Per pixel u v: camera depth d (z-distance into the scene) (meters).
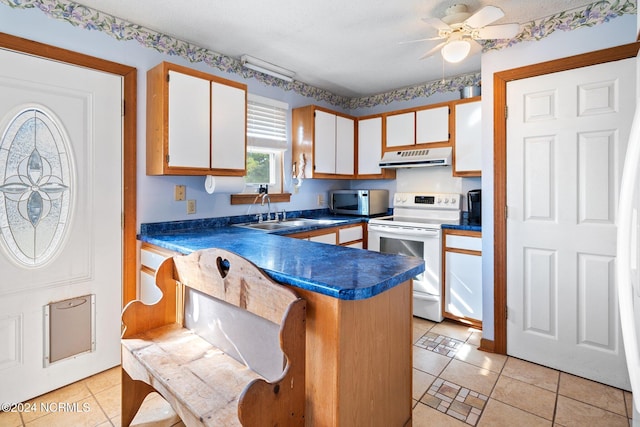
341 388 1.14
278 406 1.10
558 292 2.18
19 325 1.87
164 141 2.14
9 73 1.80
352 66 3.04
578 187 2.09
